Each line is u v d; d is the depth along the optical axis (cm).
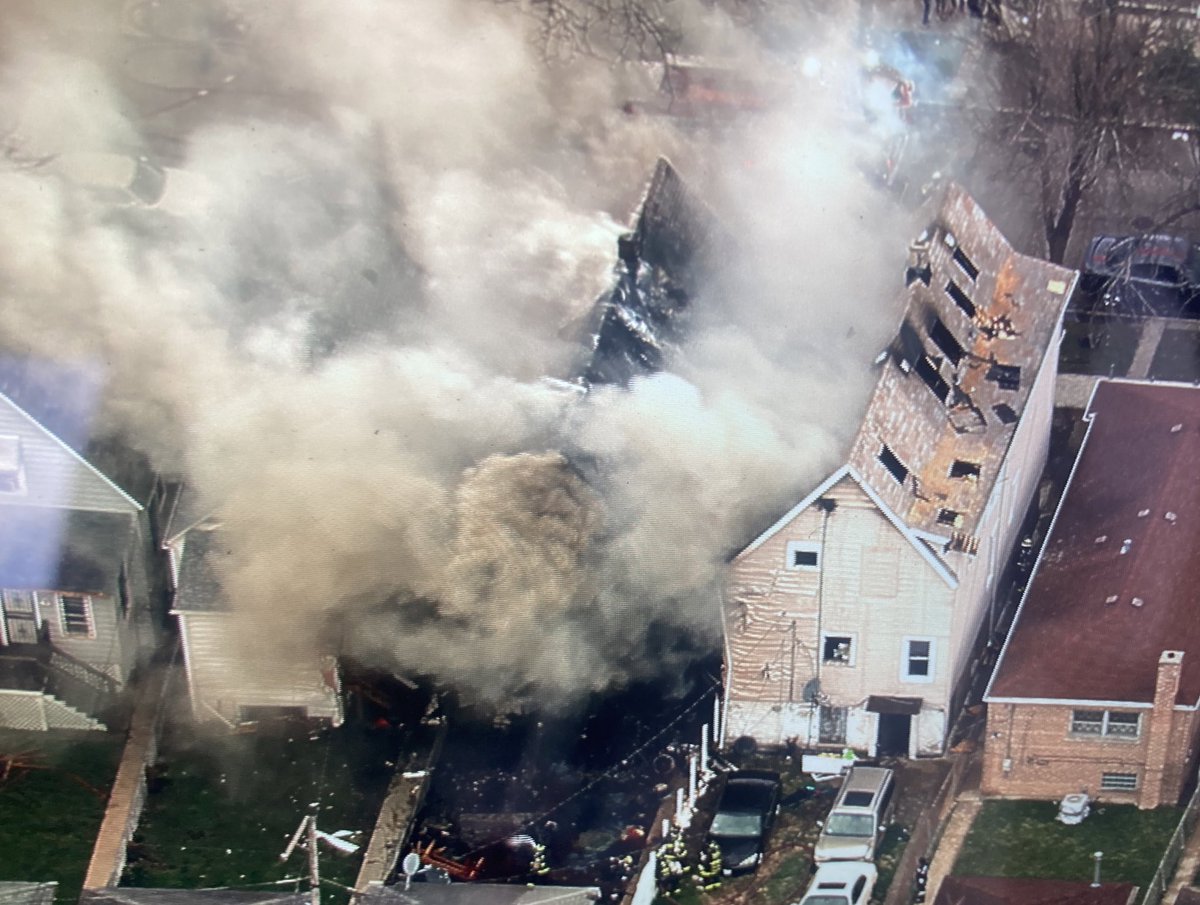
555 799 4528
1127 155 6506
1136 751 4384
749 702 4609
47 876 4284
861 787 4412
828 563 4422
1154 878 4175
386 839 4412
